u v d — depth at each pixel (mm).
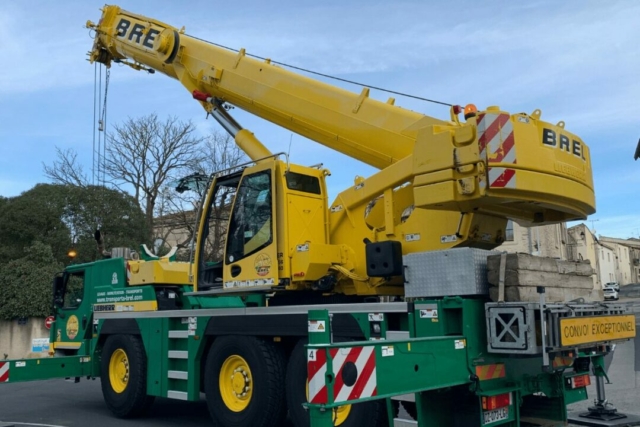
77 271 11539
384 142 7426
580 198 6383
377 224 7379
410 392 4816
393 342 4746
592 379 12492
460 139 5891
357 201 7469
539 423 6570
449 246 6625
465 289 5695
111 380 9914
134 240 26203
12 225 24984
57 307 11758
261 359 7324
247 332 7570
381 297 7527
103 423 9273
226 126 9633
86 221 25828
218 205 8672
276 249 7391
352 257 7441
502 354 5594
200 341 8273
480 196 5758
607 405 8680
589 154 6832
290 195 7523
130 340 9594
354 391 4320
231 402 7785
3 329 22516
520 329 5273
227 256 8023
